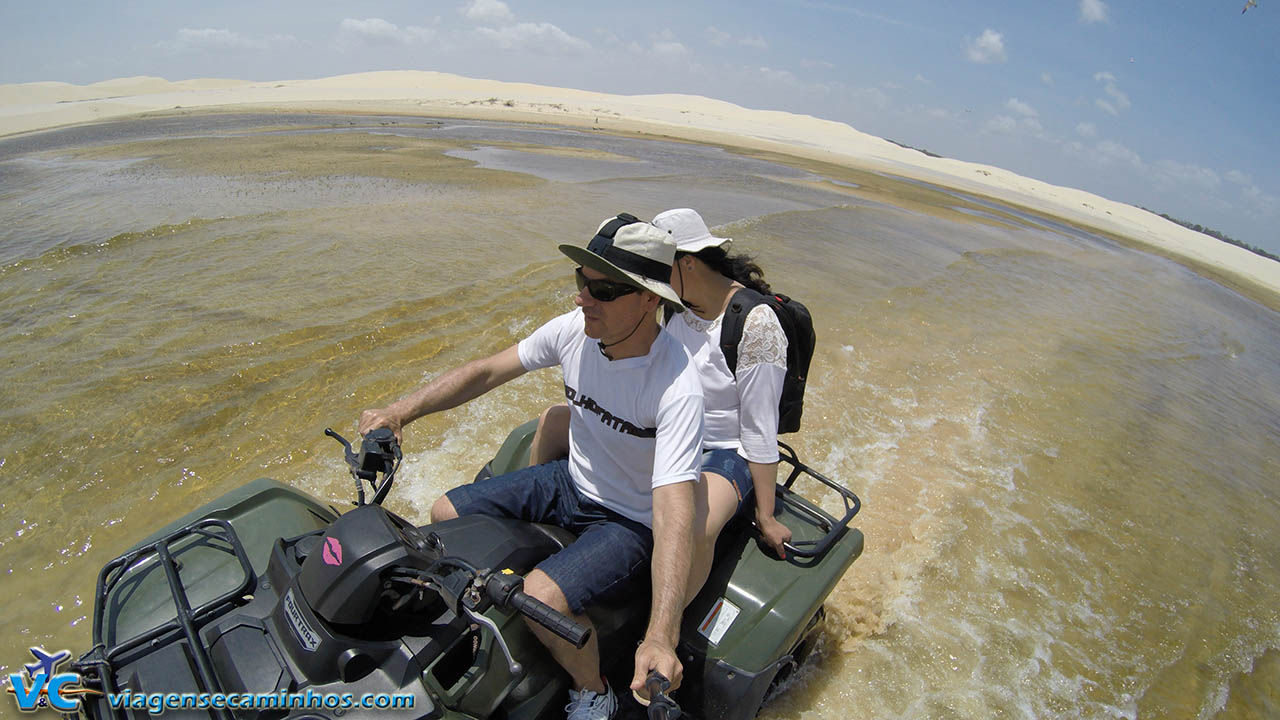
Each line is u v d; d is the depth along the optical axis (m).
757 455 2.69
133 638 1.92
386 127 32.06
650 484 2.45
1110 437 6.46
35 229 8.91
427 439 4.61
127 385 4.91
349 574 1.76
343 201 11.71
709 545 2.51
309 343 5.77
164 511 3.71
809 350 2.87
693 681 2.62
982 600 3.95
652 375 2.29
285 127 29.69
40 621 2.97
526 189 14.54
